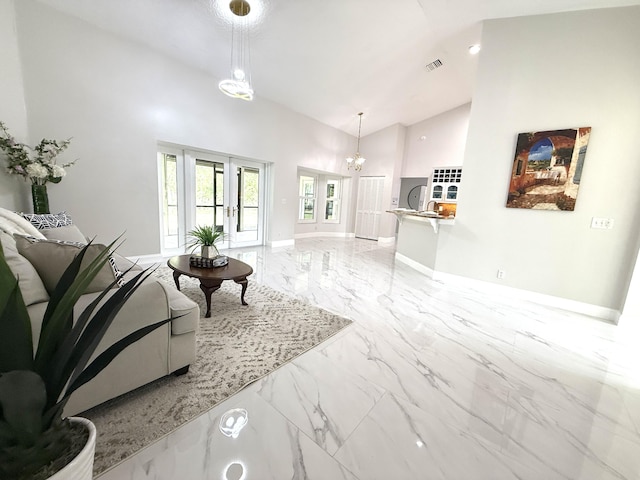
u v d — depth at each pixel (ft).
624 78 9.00
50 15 9.62
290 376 5.56
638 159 8.99
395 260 17.74
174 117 13.28
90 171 11.09
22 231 6.58
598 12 9.17
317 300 9.87
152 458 3.66
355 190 27.68
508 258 11.34
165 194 14.46
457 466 3.84
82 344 2.47
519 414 4.90
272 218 19.52
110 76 11.19
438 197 24.08
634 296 8.84
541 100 10.23
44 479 2.11
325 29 11.59
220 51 12.62
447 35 12.72
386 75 16.17
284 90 16.65
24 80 9.34
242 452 3.84
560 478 3.76
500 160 11.16
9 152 8.69
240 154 16.43
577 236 10.03
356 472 3.66
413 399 5.12
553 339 7.86
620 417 4.95
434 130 24.02
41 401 2.09
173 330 4.89
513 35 10.53
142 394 4.75
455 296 11.11
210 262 8.47
